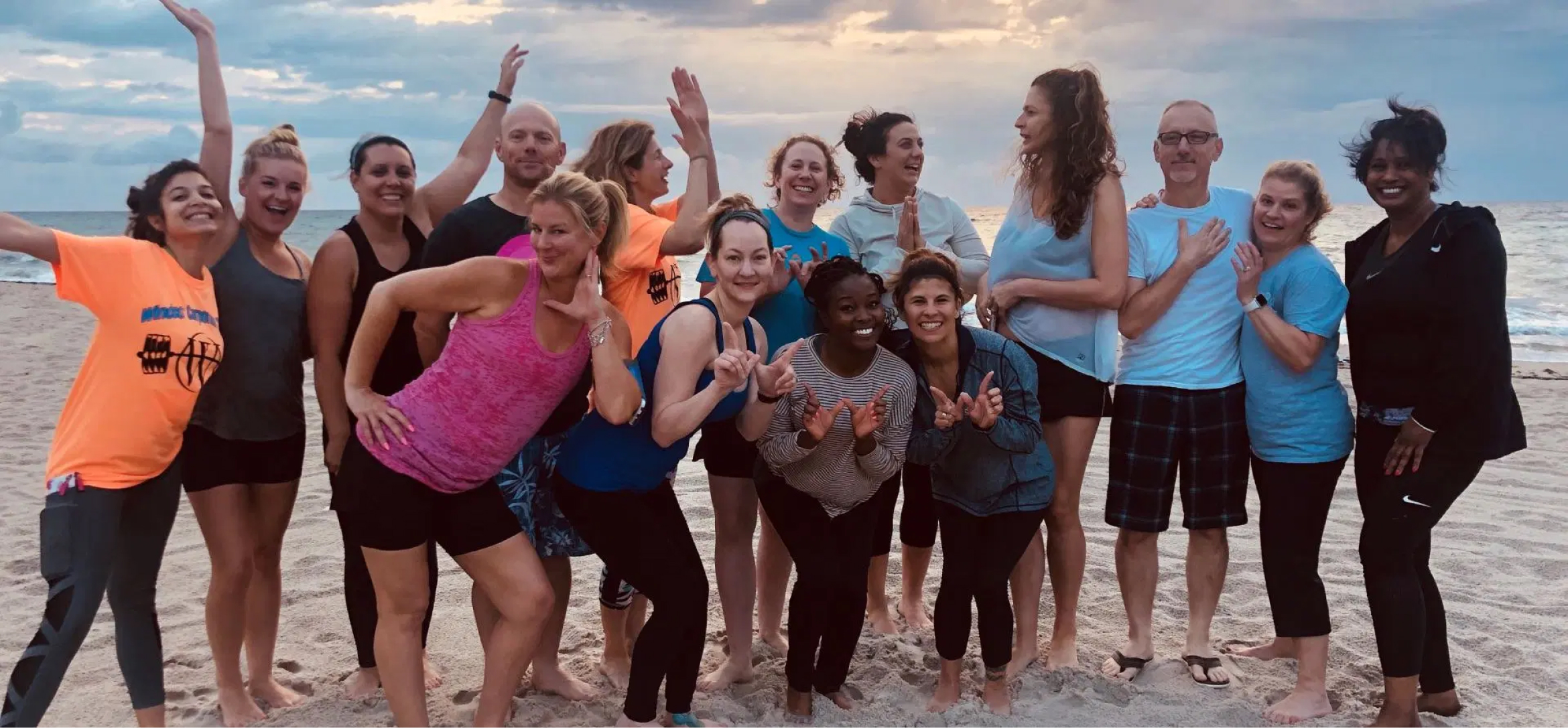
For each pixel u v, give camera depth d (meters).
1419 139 3.68
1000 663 4.00
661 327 3.64
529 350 3.24
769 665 4.47
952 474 3.97
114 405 3.35
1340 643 4.80
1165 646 4.75
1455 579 5.70
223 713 3.96
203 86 3.86
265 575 4.07
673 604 3.61
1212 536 4.38
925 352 3.99
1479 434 3.65
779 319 4.30
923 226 4.92
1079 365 4.29
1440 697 4.04
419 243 4.16
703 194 4.27
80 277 3.29
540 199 3.18
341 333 3.89
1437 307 3.64
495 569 3.45
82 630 3.31
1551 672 4.46
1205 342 4.20
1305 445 4.00
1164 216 4.32
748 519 4.28
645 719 3.67
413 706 3.44
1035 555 4.41
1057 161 4.20
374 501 3.30
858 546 3.95
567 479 3.64
